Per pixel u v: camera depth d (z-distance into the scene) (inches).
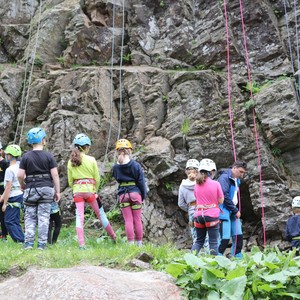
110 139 516.1
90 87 528.4
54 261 234.8
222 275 200.2
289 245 435.2
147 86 533.6
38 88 543.8
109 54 578.2
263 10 560.4
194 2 590.6
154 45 581.6
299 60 542.3
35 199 287.1
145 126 518.9
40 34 582.6
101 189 473.1
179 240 459.2
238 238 341.1
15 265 228.4
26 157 292.0
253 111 491.2
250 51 553.6
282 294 198.1
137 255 235.1
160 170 472.1
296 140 478.3
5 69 570.3
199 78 524.1
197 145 482.9
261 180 461.7
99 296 179.9
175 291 198.4
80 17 581.3
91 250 251.8
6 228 362.0
